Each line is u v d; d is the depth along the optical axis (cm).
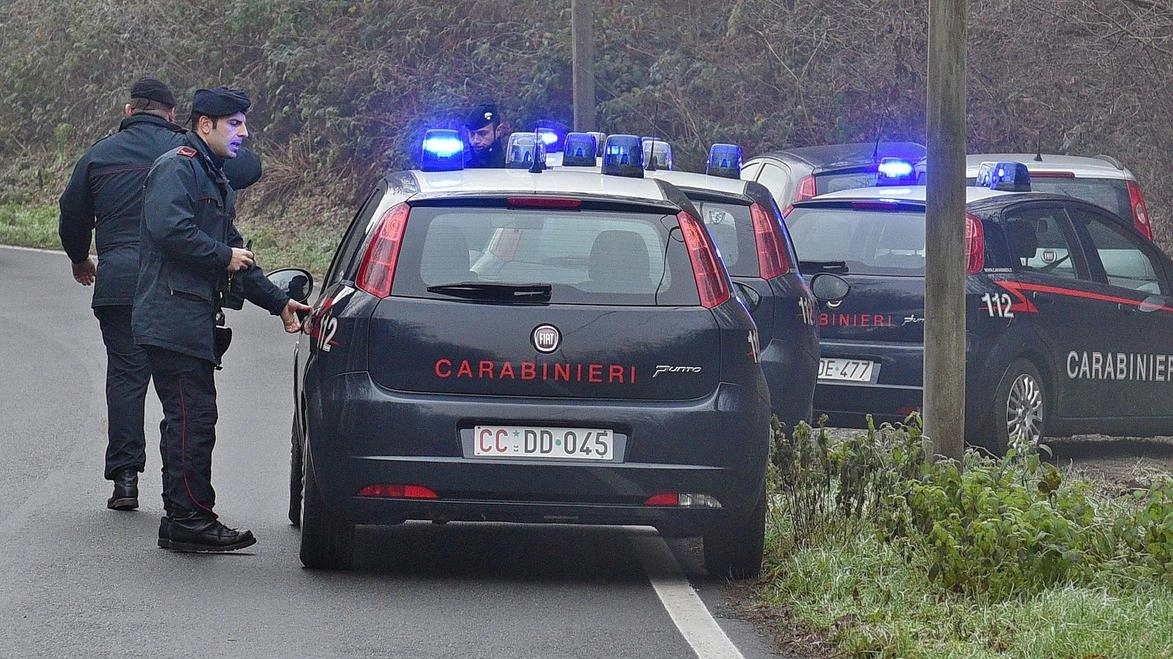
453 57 4819
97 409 1941
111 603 1057
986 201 1802
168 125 1418
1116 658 898
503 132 4466
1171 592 1020
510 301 1131
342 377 1125
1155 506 1118
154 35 5744
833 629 995
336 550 1164
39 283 3631
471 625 1026
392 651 956
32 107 6094
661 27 4462
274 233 4750
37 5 6209
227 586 1116
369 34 4984
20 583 1107
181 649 948
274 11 5228
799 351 1505
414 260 1147
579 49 3222
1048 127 3731
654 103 4288
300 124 5162
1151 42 3309
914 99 4009
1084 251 1866
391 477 1110
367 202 1348
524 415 1112
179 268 1218
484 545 1303
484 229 1159
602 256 1150
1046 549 1041
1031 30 3697
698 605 1095
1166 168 3403
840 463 1237
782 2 4319
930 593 1054
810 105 4103
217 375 2300
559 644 981
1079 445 2009
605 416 1114
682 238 1166
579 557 1262
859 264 1756
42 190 5856
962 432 1334
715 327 1137
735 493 1128
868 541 1173
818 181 2602
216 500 1445
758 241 1524
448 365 1119
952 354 1325
